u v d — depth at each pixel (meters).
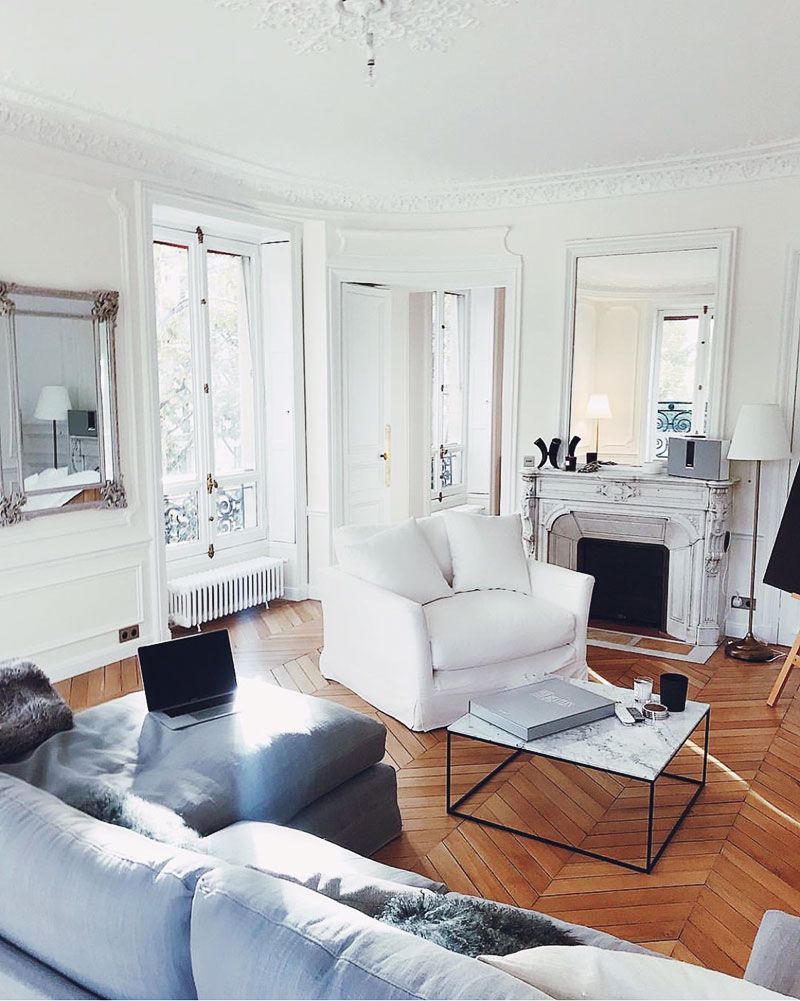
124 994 1.13
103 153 3.95
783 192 4.39
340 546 3.93
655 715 2.79
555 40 2.82
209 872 1.14
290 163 4.49
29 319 3.67
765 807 2.88
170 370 5.00
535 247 5.11
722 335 4.59
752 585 4.43
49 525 3.86
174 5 2.56
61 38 2.82
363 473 5.70
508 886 2.42
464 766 3.20
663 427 4.86
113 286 4.09
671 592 4.78
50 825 1.31
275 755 2.28
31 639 3.85
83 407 3.95
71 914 1.18
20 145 3.61
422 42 2.84
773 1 2.52
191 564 5.18
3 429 3.59
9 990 1.22
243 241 5.33
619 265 4.88
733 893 2.39
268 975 0.97
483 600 3.83
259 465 5.63
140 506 4.34
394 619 3.50
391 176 4.76
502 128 3.84
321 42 2.85
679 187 4.63
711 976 1.02
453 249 5.28
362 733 2.52
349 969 0.94
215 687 2.68
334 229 5.26
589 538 5.05
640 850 2.61
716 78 3.19
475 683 3.55
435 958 0.95
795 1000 0.96
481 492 7.69
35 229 3.70
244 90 3.33
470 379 7.59
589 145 4.13
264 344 5.52
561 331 5.08
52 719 2.32
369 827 2.55
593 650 4.57
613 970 1.04
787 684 4.05
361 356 5.57
